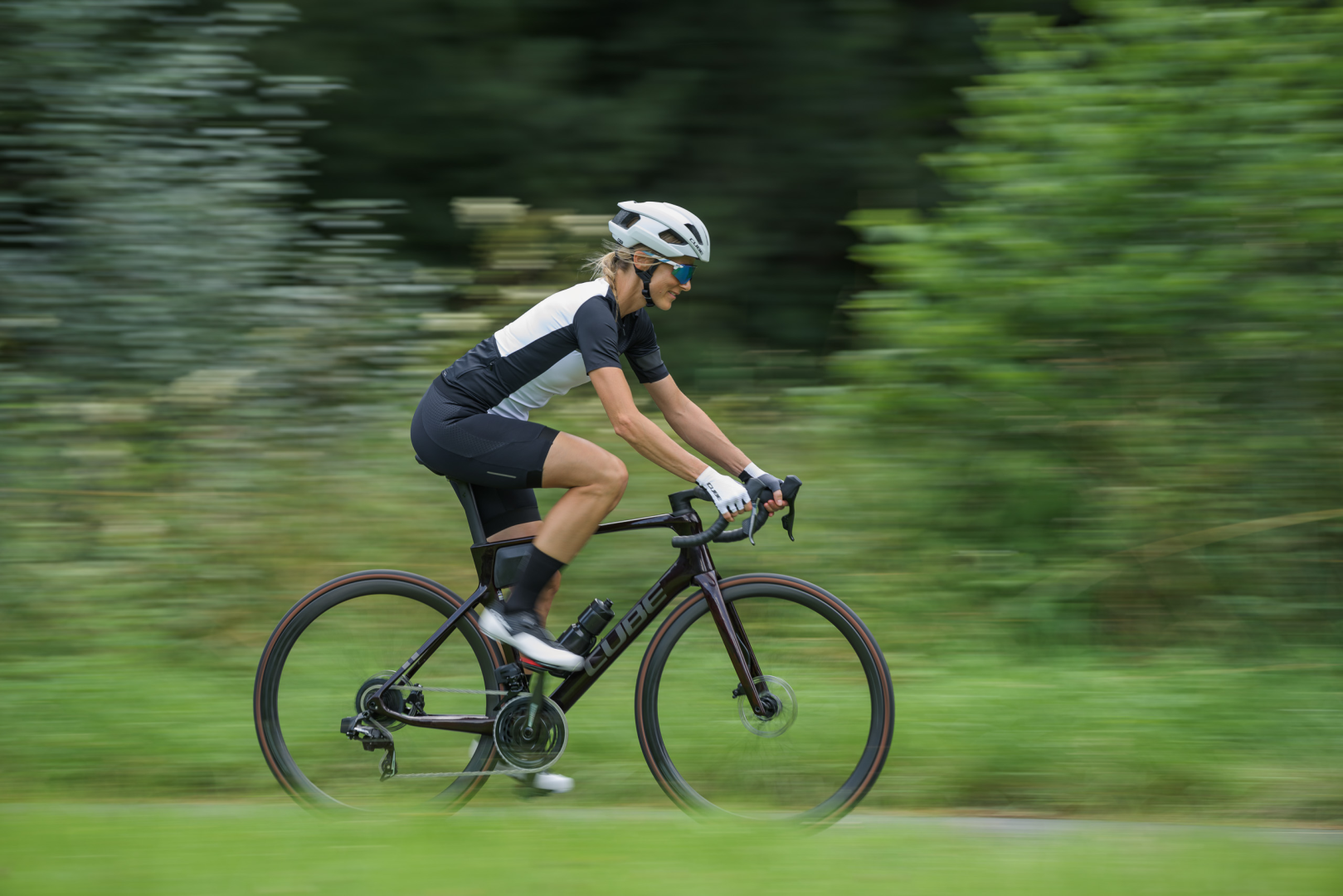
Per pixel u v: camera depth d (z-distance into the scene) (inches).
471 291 852.6
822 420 798.5
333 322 834.2
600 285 469.7
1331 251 675.4
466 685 498.6
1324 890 405.1
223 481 744.3
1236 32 696.4
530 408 485.4
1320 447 664.4
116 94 884.6
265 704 498.0
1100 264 691.4
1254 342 657.6
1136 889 408.8
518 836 456.4
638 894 403.2
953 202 794.8
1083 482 700.0
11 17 880.9
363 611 501.4
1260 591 666.2
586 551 690.8
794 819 481.4
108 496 737.6
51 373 838.5
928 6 1256.2
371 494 738.8
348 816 490.6
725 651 486.6
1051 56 740.0
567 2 1252.5
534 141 1245.7
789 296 1270.9
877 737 480.4
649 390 503.2
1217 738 534.9
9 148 882.8
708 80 1275.8
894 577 687.1
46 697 583.8
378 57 1208.8
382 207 970.1
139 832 457.4
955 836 462.9
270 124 929.5
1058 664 630.5
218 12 967.0
